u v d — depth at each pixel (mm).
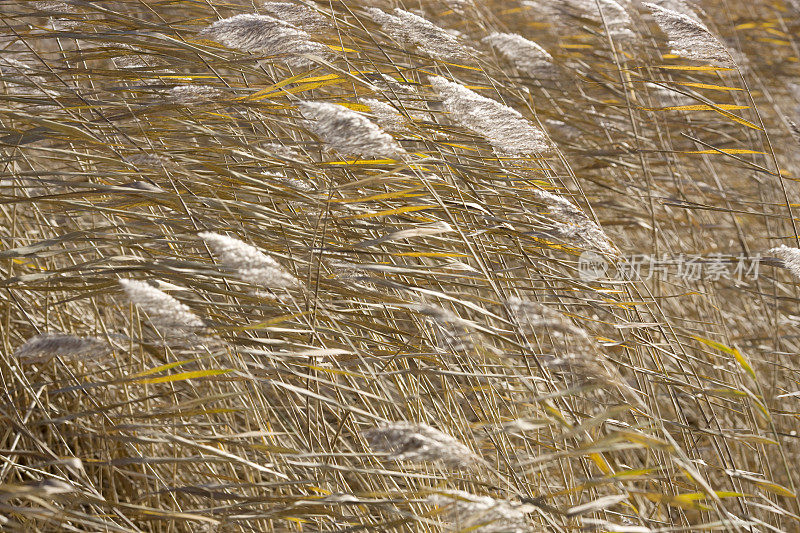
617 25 9602
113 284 6309
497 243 7984
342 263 6781
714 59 7973
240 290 7250
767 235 10031
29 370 7910
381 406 6906
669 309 9609
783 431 8250
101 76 8344
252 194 7555
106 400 7738
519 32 13516
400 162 7027
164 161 7117
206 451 5496
